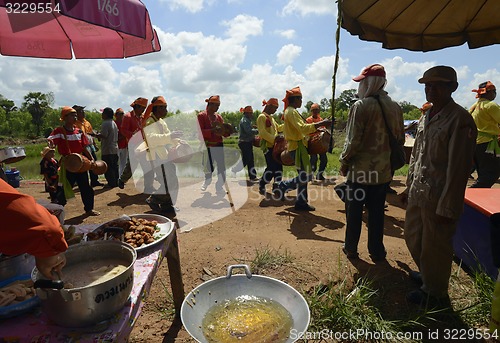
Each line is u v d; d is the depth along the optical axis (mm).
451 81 2508
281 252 3896
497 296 2359
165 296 3066
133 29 2119
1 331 1245
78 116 8125
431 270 2766
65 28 3590
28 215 1051
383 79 3346
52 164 5539
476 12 2959
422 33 3301
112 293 1271
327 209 5848
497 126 5773
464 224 3479
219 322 1792
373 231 3625
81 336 1226
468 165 2434
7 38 3404
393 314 2787
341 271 3436
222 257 3793
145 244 2018
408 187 3209
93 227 2277
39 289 1199
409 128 6367
